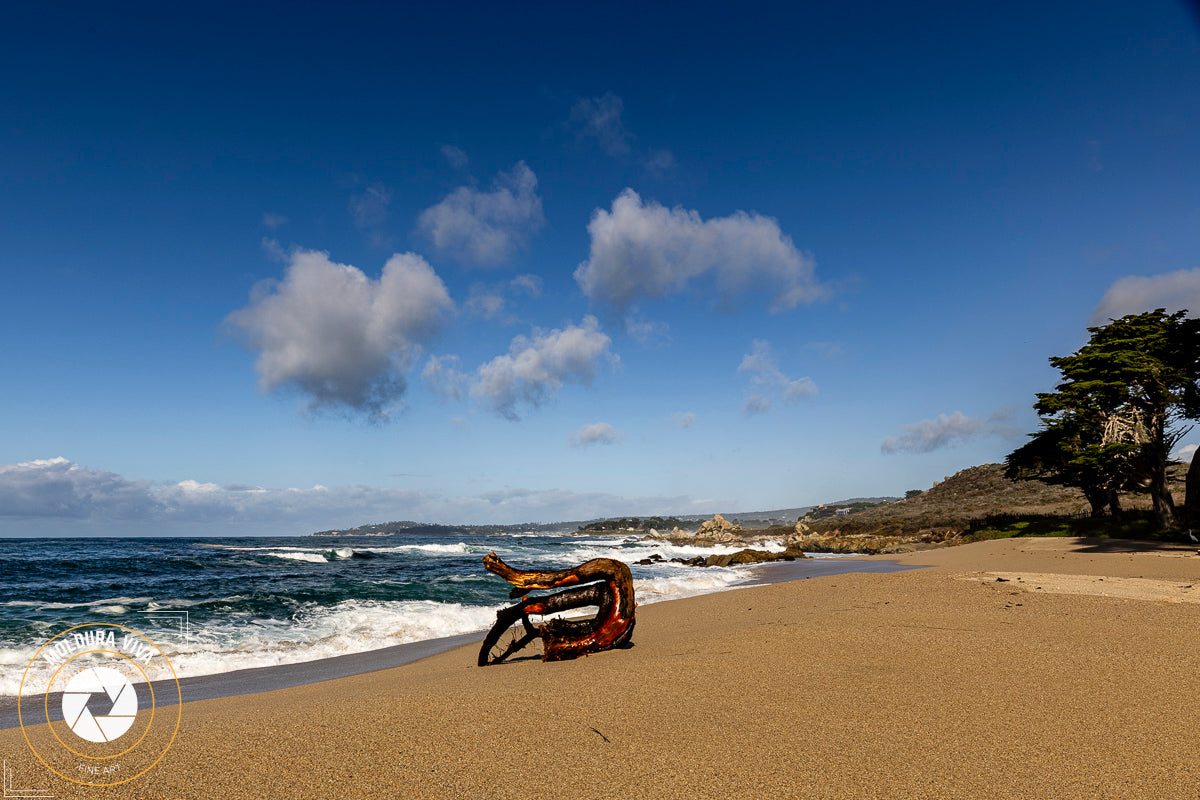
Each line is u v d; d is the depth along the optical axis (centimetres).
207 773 313
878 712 416
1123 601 926
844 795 288
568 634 698
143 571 2498
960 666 542
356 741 364
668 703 441
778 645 639
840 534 6712
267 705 487
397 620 1232
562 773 315
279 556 3634
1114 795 287
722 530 8969
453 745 357
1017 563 1908
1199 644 616
